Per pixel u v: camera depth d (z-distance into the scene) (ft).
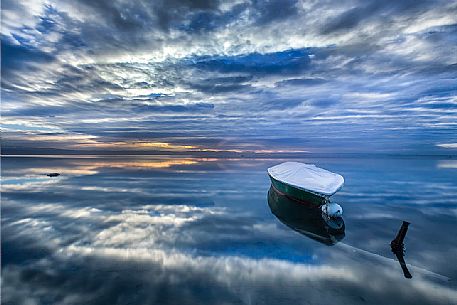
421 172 117.19
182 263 24.89
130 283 21.18
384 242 31.17
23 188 68.28
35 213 43.09
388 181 85.51
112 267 23.90
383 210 47.03
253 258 26.18
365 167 157.17
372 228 36.73
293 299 19.33
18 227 35.50
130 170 122.11
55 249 27.94
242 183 78.48
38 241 30.32
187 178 90.89
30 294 19.57
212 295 19.67
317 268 24.09
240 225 37.27
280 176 48.24
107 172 111.75
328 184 41.11
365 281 21.91
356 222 39.52
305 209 42.60
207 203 51.16
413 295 19.95
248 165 163.43
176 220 39.60
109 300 18.89
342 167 156.35
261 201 52.95
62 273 22.70
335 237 32.65
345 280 22.08
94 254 26.76
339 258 26.43
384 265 24.90
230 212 44.47
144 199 54.70
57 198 55.36
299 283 21.47
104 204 49.96
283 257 26.43
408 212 45.52
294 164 56.34
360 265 24.86
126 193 61.31
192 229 35.24
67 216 41.34
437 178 93.56
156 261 25.26
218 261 25.35
